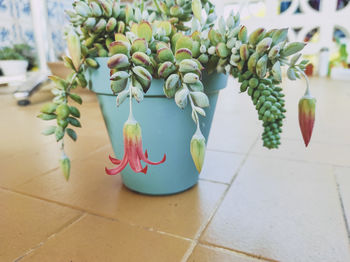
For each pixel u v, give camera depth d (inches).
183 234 22.0
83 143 45.9
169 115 24.2
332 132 49.3
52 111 23.5
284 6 153.9
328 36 149.9
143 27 19.8
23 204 26.8
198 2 23.0
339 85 111.7
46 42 123.1
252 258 19.3
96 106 77.7
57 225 23.4
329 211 24.7
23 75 115.6
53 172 34.4
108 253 20.0
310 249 20.1
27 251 20.2
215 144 44.4
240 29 19.3
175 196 28.1
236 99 87.7
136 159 17.5
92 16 22.0
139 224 23.4
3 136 50.4
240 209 25.4
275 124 20.2
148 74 17.7
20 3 114.5
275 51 17.9
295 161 36.5
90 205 26.5
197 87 19.0
